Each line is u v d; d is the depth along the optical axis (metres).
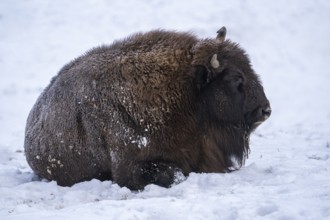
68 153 30.41
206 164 29.88
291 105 87.06
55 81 32.25
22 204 25.12
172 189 26.23
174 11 122.25
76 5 124.75
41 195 27.70
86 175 30.33
